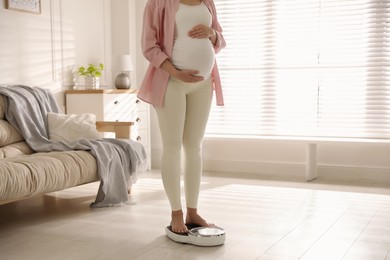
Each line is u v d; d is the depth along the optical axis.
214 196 3.54
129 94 4.65
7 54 3.79
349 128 4.43
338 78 4.46
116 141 3.47
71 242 2.40
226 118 4.89
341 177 4.48
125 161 3.41
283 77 4.67
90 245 2.34
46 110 3.65
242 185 4.04
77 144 3.22
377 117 4.32
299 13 4.57
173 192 2.37
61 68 4.42
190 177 2.44
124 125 3.69
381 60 4.30
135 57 5.23
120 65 4.73
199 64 2.23
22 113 3.35
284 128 4.67
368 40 4.33
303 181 4.26
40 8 4.12
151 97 2.32
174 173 2.36
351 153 4.48
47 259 2.13
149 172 4.84
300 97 4.61
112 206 3.24
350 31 4.39
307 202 3.34
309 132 4.57
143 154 3.61
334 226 2.68
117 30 5.15
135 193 3.69
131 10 5.14
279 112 4.69
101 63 4.81
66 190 3.88
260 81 4.75
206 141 5.00
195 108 2.38
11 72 3.84
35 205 3.33
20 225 2.76
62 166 2.82
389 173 4.32
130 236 2.49
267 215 2.94
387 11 4.25
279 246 2.29
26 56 3.99
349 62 4.41
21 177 2.48
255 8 4.74
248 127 4.80
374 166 4.39
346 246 2.30
